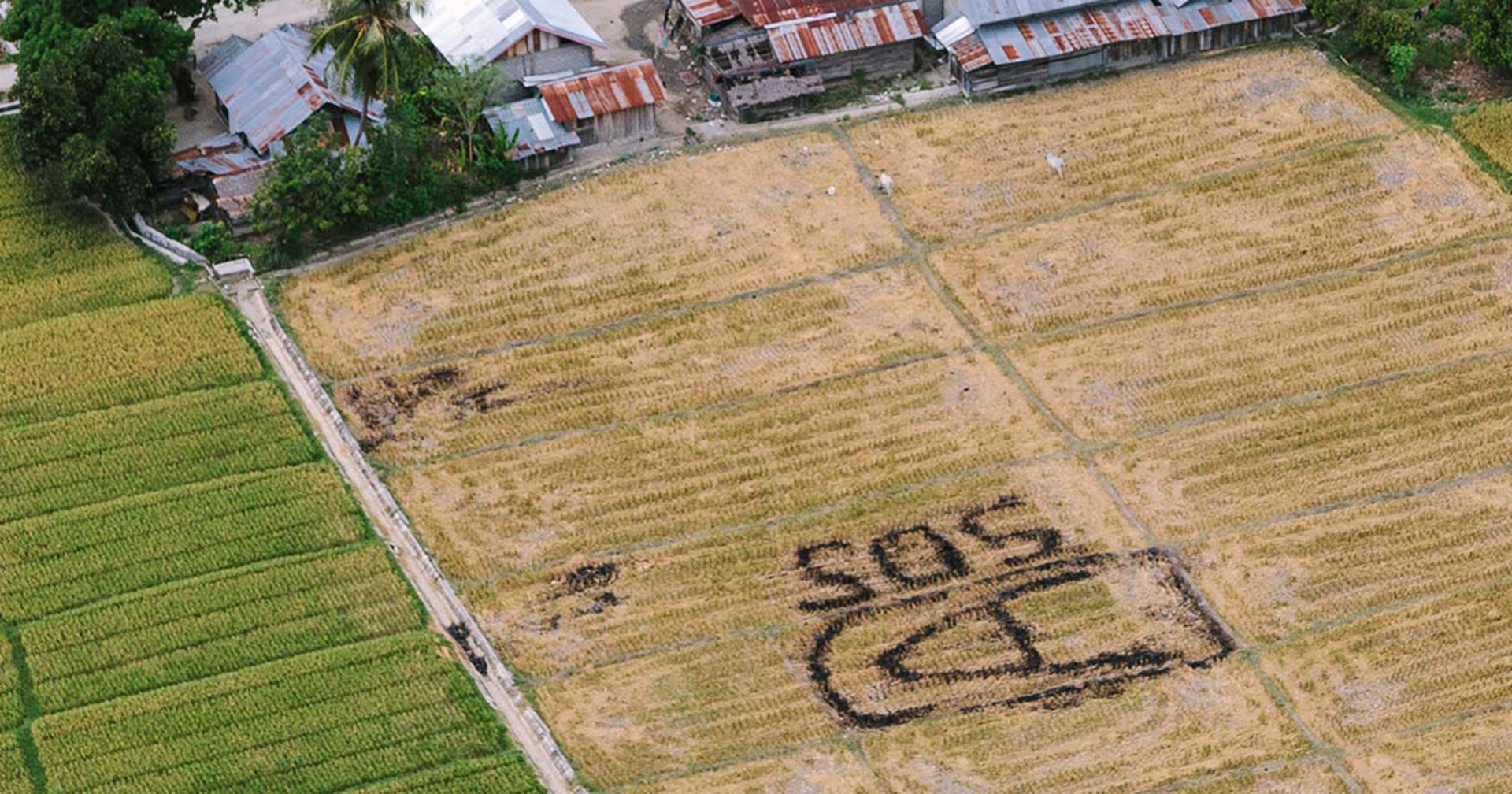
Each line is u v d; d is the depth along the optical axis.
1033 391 121.38
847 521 113.44
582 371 122.44
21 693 103.75
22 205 131.62
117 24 132.25
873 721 103.50
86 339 123.00
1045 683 105.19
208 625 106.81
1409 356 122.88
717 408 120.31
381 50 126.62
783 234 131.25
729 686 105.12
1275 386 121.25
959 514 113.75
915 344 124.19
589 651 106.88
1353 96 140.75
